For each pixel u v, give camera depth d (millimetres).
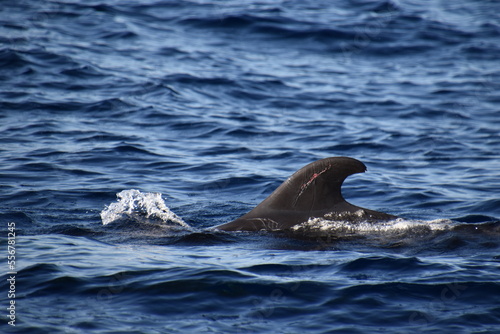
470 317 22172
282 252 28484
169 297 23422
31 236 30953
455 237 29797
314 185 31703
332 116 64062
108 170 46000
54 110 59406
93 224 34031
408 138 57250
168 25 93438
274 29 92562
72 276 25016
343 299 23547
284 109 65812
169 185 43312
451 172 48000
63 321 21281
